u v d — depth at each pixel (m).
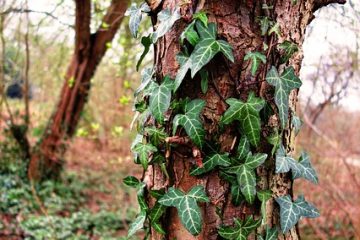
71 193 5.37
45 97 6.45
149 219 1.13
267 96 1.07
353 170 3.85
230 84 1.05
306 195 4.03
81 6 4.35
